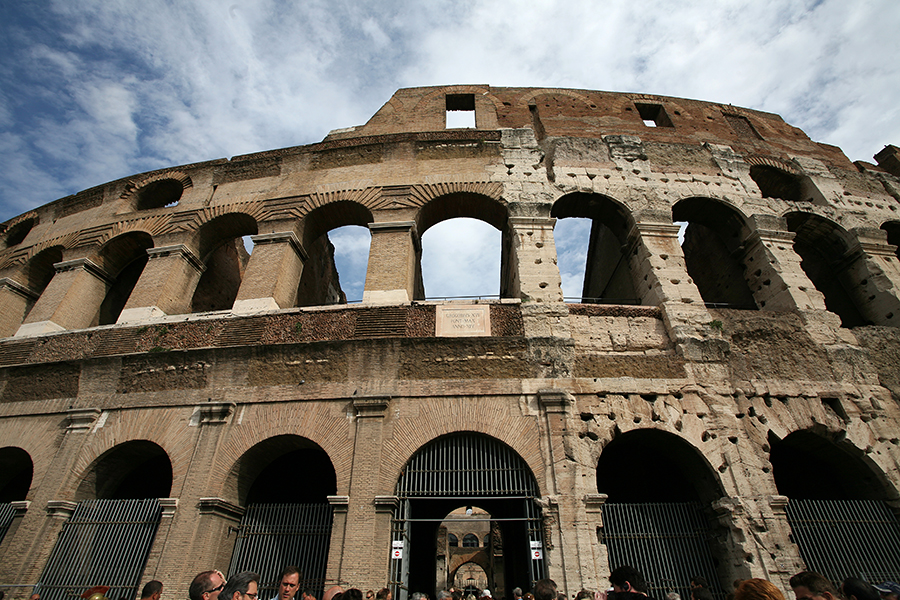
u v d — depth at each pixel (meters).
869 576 13.91
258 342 16.86
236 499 14.80
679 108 26.33
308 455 19.52
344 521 13.44
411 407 14.98
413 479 14.20
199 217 21.52
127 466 16.91
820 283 23.23
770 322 17.64
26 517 15.02
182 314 19.38
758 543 13.49
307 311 17.25
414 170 21.14
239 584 6.19
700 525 14.70
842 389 16.42
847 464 16.28
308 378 15.80
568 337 16.17
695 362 16.23
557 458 14.04
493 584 37.94
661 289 17.84
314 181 21.50
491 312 16.91
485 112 24.47
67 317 20.39
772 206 21.52
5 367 18.42
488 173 20.88
